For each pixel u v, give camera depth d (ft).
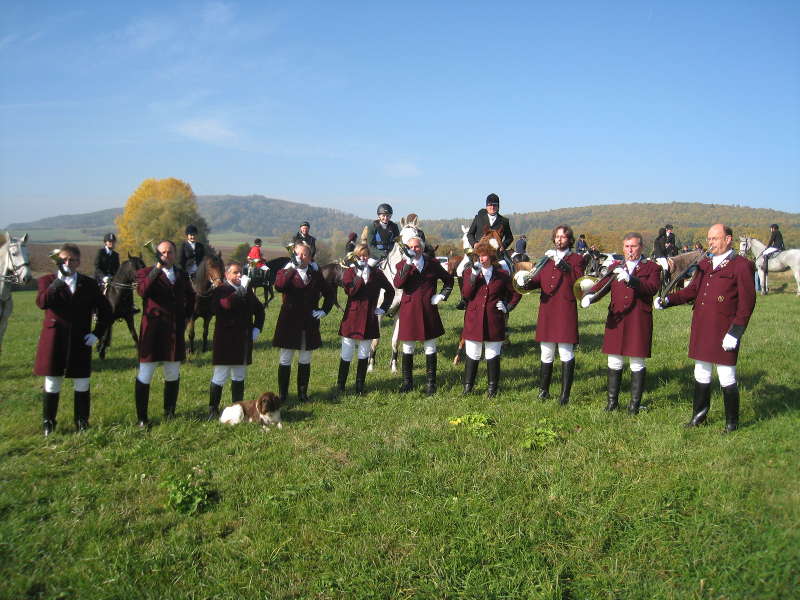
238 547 12.71
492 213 28.76
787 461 15.31
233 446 18.39
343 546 12.58
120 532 13.47
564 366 21.99
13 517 13.87
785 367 25.73
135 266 30.58
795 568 10.99
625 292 20.06
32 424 20.57
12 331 47.21
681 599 10.55
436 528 13.05
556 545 12.42
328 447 18.07
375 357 31.73
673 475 14.94
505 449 17.26
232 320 21.17
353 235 48.24
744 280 17.29
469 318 23.20
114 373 29.14
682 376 25.05
